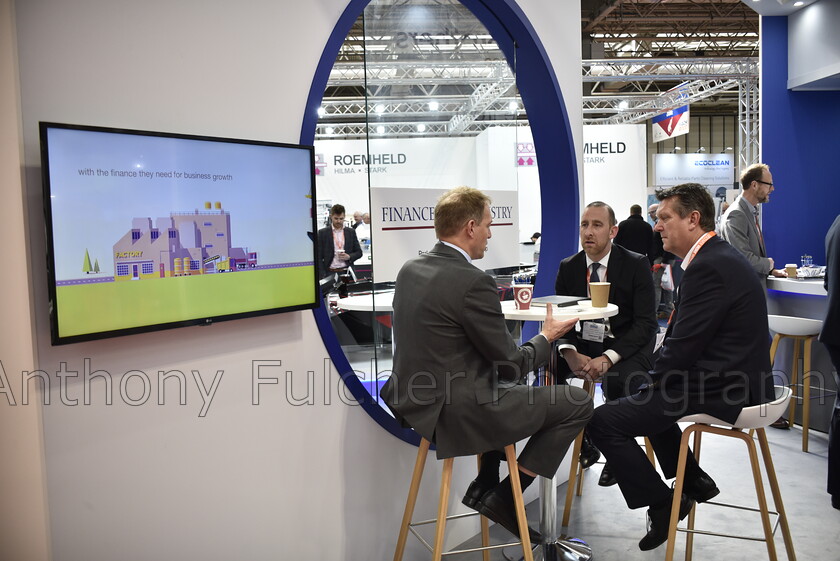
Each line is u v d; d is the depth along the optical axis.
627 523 2.83
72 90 1.64
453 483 2.71
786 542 2.28
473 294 1.89
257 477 2.08
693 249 2.24
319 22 2.21
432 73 2.91
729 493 3.08
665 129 12.16
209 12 1.91
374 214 2.53
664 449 2.56
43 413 1.61
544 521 2.43
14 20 1.52
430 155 2.90
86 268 1.59
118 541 1.77
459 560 2.58
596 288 2.29
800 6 5.45
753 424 2.14
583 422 2.11
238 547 2.05
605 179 11.09
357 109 11.48
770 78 5.76
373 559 2.44
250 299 1.97
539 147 3.61
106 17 1.70
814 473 3.29
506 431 1.94
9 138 1.53
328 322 2.28
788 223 5.86
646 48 12.24
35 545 1.62
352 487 2.35
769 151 5.81
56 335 1.54
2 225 1.55
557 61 3.42
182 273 1.79
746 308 2.12
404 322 1.97
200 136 1.82
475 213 2.01
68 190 1.55
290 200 2.07
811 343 3.91
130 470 1.79
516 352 1.94
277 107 2.10
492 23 3.12
